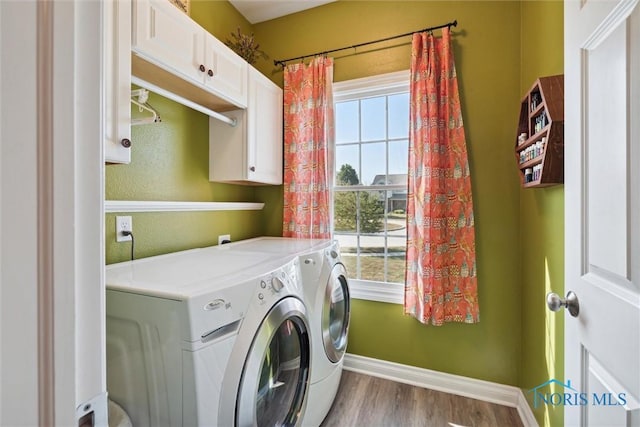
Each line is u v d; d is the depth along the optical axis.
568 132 0.85
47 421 0.32
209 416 0.80
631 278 0.59
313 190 2.18
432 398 1.83
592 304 0.73
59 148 0.33
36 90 0.31
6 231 0.30
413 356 2.01
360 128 2.29
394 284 2.15
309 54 2.31
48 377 0.32
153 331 0.83
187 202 1.73
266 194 2.46
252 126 1.92
